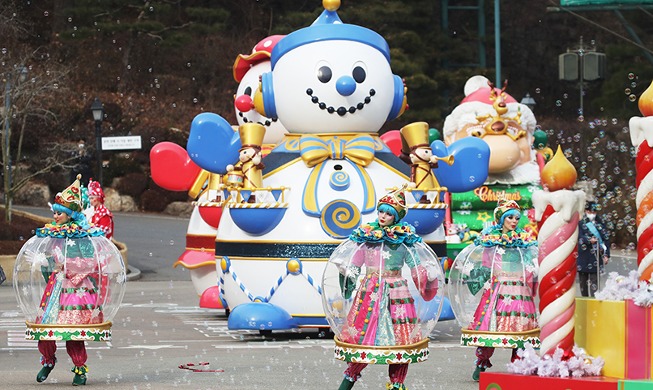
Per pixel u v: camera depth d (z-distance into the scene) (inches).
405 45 3053.6
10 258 1942.7
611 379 591.2
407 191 1105.4
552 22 3752.5
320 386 793.6
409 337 676.1
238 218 1096.2
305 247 1085.1
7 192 2241.6
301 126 1136.8
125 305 1536.7
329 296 689.6
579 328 628.7
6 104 2315.5
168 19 3452.3
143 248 2378.2
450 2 3686.0
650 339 593.6
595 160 2561.5
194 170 1414.9
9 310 1423.5
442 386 792.9
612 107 3029.0
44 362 801.6
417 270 680.4
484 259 823.7
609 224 1391.5
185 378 834.2
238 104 1366.9
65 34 3097.9
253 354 996.6
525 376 608.7
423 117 3019.2
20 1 3378.4
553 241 611.8
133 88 3408.0
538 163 1672.0
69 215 799.1
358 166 1110.4
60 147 2898.6
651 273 612.1
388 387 688.4
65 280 789.9
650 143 608.4
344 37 1133.1
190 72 3501.5
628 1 1466.5
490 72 3102.9
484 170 1197.7
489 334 803.4
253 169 1110.4
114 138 1984.5
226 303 1206.9
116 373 863.1
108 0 3127.5
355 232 687.1
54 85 2642.7
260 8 3624.5
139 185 3056.1
